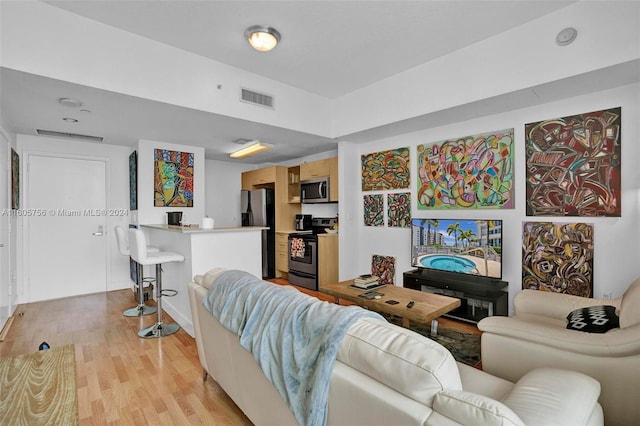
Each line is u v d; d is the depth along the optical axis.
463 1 2.30
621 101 2.59
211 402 1.98
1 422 0.90
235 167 6.48
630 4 2.15
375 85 3.73
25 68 2.19
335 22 2.53
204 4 2.29
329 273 4.87
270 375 1.27
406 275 3.62
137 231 2.91
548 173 2.96
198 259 3.06
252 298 1.54
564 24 2.40
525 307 2.42
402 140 4.16
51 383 1.09
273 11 2.38
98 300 4.21
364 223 4.68
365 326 1.08
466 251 3.32
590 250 2.74
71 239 4.42
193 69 3.00
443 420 0.78
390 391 0.90
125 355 2.61
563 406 1.03
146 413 1.87
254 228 3.41
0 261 3.04
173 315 3.54
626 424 1.49
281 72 3.43
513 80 2.67
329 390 1.03
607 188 2.66
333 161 4.89
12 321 3.36
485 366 1.83
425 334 3.00
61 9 2.33
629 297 1.75
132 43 2.66
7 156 3.35
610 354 1.49
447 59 3.08
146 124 3.56
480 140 3.42
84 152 4.50
